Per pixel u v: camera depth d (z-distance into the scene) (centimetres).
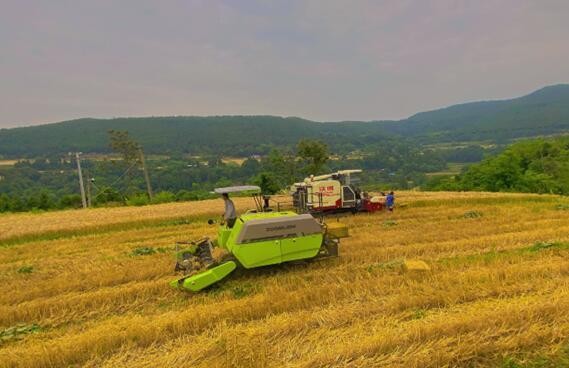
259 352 652
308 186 2062
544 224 1628
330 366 614
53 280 1173
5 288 1127
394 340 660
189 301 953
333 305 851
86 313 930
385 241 1424
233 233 1082
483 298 849
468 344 644
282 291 957
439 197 2812
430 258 1212
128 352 702
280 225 1064
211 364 635
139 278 1147
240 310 830
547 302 768
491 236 1415
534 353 636
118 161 6256
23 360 679
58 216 2702
